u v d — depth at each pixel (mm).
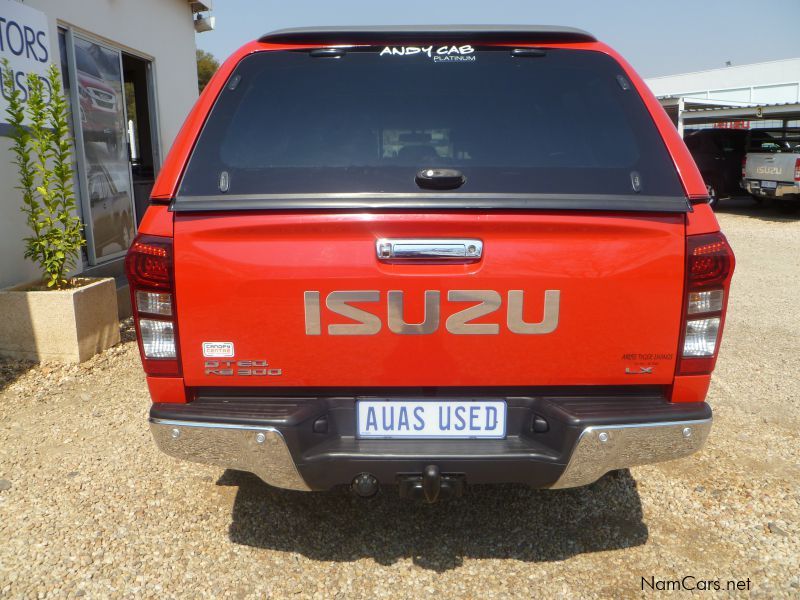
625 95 2473
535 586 2490
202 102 2402
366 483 2225
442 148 2391
